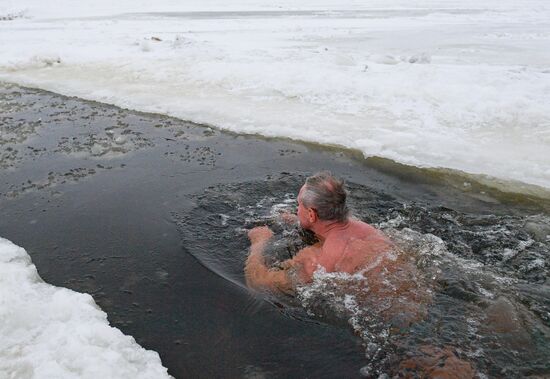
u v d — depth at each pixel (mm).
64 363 2541
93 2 29969
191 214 4316
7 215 4453
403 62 10055
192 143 6176
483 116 6672
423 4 28547
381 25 17531
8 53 11578
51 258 3748
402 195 4707
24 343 2707
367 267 3113
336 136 6160
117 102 7902
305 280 3229
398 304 2879
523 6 26812
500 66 9406
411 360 2553
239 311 3100
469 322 2746
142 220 4273
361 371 2578
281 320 2986
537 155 5512
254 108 7316
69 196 4809
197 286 3355
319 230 3449
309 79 8398
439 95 7418
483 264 3373
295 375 2615
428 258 3332
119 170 5414
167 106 7543
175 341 2895
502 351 2551
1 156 5879
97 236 4039
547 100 7066
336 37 14148
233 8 26031
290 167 5383
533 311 2838
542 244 3682
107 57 10773
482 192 4797
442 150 5668
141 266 3607
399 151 5684
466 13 22906
